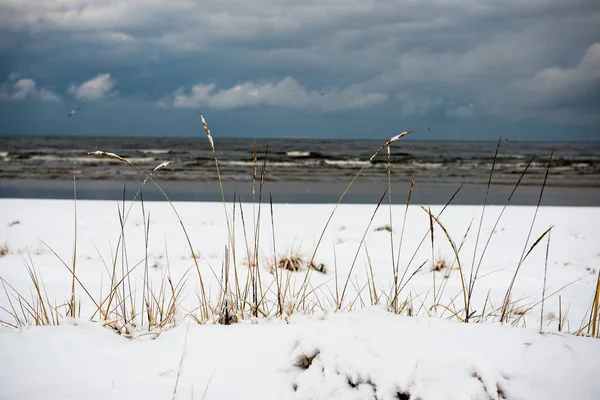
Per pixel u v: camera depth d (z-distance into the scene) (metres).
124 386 1.79
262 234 7.49
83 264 5.47
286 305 2.77
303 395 1.74
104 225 8.03
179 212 9.18
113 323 2.51
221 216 8.92
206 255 6.05
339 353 1.82
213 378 1.85
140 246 6.64
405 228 8.08
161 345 2.10
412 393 1.62
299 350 1.92
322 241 7.00
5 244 6.29
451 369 1.68
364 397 1.68
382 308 2.29
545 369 1.70
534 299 4.17
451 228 8.23
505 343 1.82
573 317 3.64
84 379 1.82
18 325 2.69
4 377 1.81
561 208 10.52
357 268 5.55
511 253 6.60
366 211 9.57
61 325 2.36
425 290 4.55
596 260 6.30
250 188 15.59
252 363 1.93
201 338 2.13
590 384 1.64
